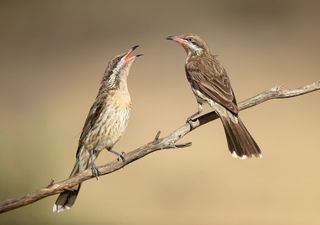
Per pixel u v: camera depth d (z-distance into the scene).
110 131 11.08
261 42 29.94
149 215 17.38
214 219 16.98
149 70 27.58
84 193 18.66
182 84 26.28
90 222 16.84
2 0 32.88
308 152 20.52
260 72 27.08
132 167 20.20
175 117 23.36
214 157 20.56
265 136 21.64
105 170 9.53
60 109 24.31
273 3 32.41
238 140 10.93
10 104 25.05
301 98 24.25
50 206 15.93
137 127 22.50
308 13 32.06
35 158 16.78
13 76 27.94
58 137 17.69
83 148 11.15
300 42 29.94
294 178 19.06
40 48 30.53
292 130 22.02
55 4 33.06
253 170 19.67
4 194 16.25
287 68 27.45
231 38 30.27
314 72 27.12
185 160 20.47
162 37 30.52
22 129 18.52
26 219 15.72
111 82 11.12
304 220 16.73
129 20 31.97
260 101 10.88
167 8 32.69
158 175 19.69
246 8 32.28
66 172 17.58
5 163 16.52
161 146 9.49
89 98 25.59
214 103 11.46
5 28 32.00
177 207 17.83
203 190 18.70
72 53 29.98
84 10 32.81
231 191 18.56
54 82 27.30
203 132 21.89
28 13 32.81
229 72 27.16
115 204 18.08
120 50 29.95
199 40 12.58
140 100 24.80
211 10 32.50
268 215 17.09
